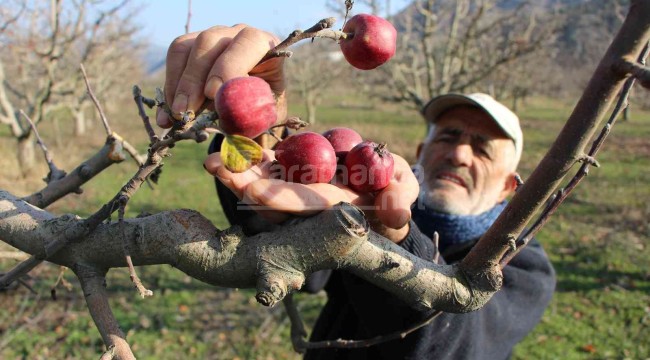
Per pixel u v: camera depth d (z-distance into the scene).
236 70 1.02
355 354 2.19
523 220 0.95
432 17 10.19
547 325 6.20
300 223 0.98
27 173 12.82
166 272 7.37
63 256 1.04
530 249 2.30
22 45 10.64
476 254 1.03
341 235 0.96
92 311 1.02
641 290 7.14
